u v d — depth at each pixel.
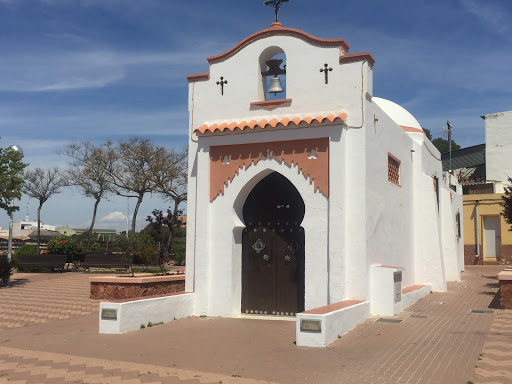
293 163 11.27
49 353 8.02
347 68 11.22
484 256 28.09
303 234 11.95
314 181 11.05
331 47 11.41
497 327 9.80
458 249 23.34
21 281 19.81
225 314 11.67
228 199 11.84
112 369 7.07
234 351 8.10
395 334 9.20
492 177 31.02
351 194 10.90
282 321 11.22
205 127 12.07
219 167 11.97
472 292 15.49
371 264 11.13
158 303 10.72
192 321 11.08
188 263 12.41
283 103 11.73
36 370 7.04
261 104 11.88
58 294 15.98
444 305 12.83
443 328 9.75
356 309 9.95
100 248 34.09
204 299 11.84
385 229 12.48
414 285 15.30
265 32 12.02
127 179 34.84
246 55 12.23
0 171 18.27
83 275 22.36
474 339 8.75
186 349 8.25
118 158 34.72
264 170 11.55
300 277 11.85
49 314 12.21
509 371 6.79
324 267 10.86
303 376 6.70
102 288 14.72
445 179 21.78
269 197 12.34
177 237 41.19
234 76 12.31
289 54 11.80
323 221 10.94
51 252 26.00
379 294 11.05
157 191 35.69
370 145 11.29
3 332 9.92
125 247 21.78
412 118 17.80
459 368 6.96
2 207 19.05
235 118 12.21
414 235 15.95
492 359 7.39
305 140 11.20
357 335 9.14
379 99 18.67
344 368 7.04
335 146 10.94
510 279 12.07
